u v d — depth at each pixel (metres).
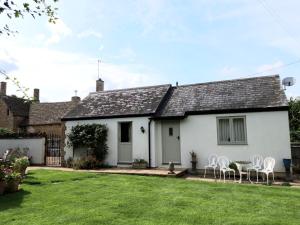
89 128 18.27
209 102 16.56
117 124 18.12
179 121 16.81
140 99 19.08
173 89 19.78
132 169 16.45
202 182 12.00
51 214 7.09
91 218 6.76
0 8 4.91
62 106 38.50
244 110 15.01
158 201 8.41
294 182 13.17
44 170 16.03
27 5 5.18
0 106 39.50
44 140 20.41
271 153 14.34
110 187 10.59
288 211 7.46
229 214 7.12
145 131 17.19
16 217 6.83
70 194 9.34
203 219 6.71
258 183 12.77
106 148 18.20
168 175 14.07
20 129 38.22
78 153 19.08
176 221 6.57
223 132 15.61
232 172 14.93
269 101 14.82
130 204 8.05
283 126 14.23
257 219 6.71
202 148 15.91
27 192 9.66
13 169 11.77
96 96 21.56
